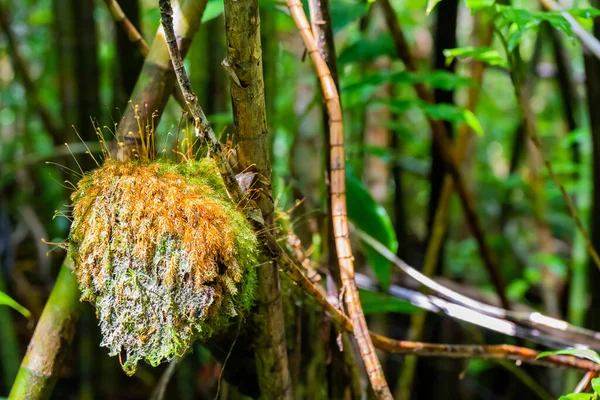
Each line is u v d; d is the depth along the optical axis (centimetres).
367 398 86
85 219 64
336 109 72
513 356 79
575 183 159
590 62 97
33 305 163
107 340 64
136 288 63
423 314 112
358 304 71
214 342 73
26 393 71
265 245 67
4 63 211
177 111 142
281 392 73
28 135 182
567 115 139
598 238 102
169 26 61
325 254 85
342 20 92
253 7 62
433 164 119
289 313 78
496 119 216
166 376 87
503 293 105
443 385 139
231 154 66
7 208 185
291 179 91
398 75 91
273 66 104
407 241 146
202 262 63
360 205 85
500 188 192
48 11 186
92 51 120
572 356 85
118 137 72
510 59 82
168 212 63
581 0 145
